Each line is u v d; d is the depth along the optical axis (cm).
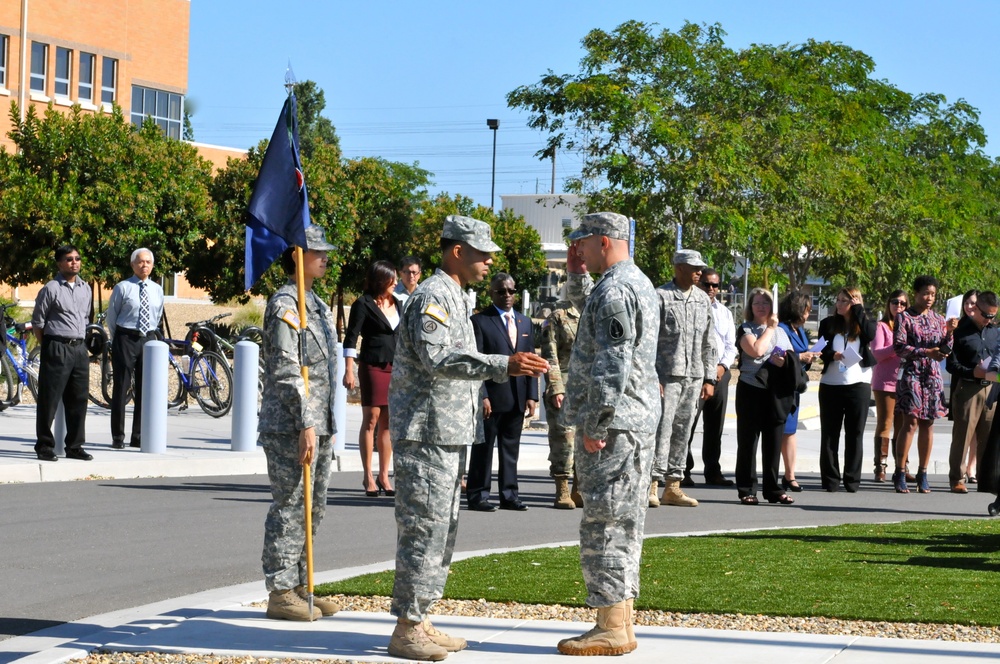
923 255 3925
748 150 3206
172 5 5553
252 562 952
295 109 754
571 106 3117
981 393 1448
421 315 654
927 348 1454
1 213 2791
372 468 1484
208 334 2111
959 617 729
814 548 990
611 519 653
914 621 725
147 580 881
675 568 890
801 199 3322
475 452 1241
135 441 1594
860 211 3662
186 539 1042
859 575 863
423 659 649
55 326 1408
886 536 1066
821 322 1482
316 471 754
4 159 2895
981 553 968
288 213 739
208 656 662
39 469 1369
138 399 1587
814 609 751
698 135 3206
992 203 5109
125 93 5291
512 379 1232
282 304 729
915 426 1466
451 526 671
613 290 650
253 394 1609
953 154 5131
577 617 753
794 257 4006
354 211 3591
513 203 7800
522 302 4875
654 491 1282
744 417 1329
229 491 1338
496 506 1242
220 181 3378
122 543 1017
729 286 3678
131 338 1571
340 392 1680
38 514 1147
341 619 746
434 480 660
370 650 671
